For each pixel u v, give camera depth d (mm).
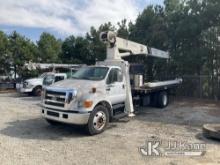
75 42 31047
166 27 21000
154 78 21062
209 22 18531
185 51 19578
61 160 5719
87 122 7910
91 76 9156
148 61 20594
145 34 22578
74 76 9414
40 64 29812
